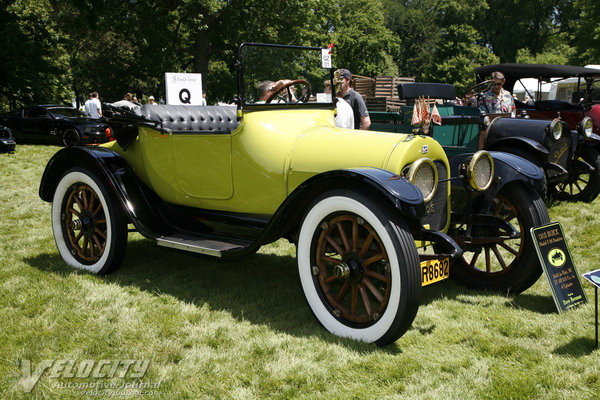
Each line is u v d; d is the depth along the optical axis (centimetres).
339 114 498
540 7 4269
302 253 303
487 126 614
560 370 252
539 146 558
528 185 361
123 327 306
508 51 4472
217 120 455
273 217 303
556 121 564
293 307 345
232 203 366
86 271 410
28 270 409
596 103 852
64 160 425
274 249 500
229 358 267
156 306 341
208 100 2091
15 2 1869
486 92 693
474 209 368
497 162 360
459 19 4666
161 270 423
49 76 2150
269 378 247
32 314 326
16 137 1450
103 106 408
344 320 294
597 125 809
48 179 439
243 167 348
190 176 378
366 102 1080
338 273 283
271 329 308
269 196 343
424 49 5784
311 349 277
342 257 292
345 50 4219
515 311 335
